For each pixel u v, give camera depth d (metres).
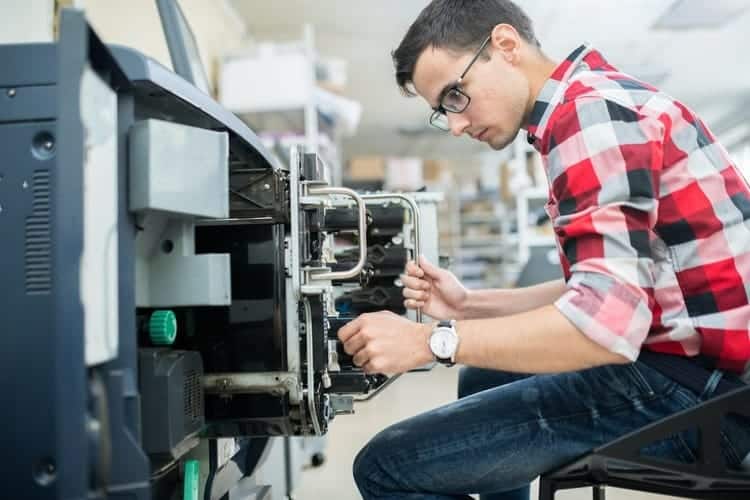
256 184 0.78
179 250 0.70
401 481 0.77
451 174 7.03
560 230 0.68
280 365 0.77
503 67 0.81
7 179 0.56
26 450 0.55
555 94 0.77
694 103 5.78
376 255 1.06
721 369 0.71
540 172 3.76
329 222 0.90
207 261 0.69
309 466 1.94
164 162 0.59
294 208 0.75
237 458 1.10
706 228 0.70
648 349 0.73
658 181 0.67
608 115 0.66
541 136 0.78
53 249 0.55
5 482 0.55
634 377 0.73
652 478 0.70
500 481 0.77
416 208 0.97
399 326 0.73
